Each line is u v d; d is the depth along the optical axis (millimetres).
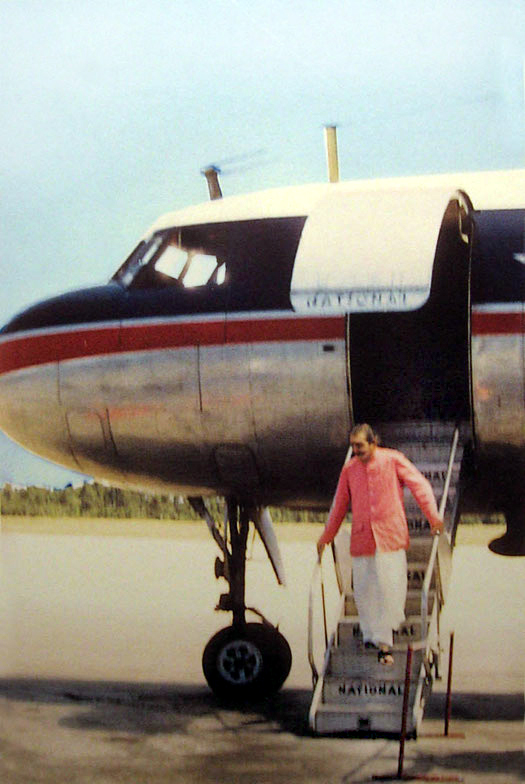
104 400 9984
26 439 10508
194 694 10773
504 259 9305
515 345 9164
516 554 10430
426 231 9305
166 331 9805
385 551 8203
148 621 15156
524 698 10789
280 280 9656
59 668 12227
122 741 8930
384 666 8500
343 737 8578
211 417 9742
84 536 17938
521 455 9445
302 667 12625
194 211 10297
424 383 10102
